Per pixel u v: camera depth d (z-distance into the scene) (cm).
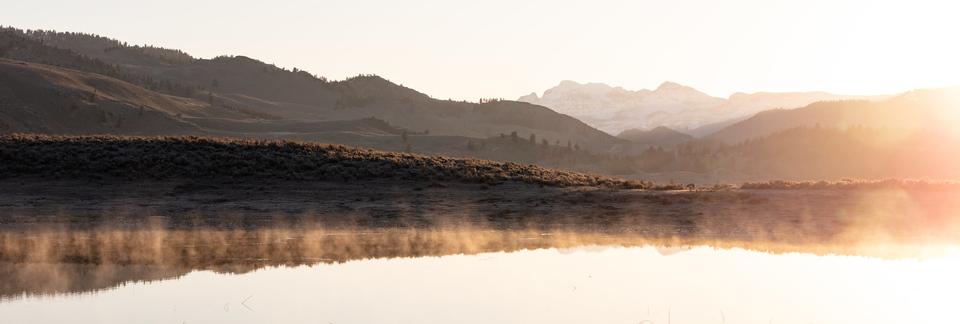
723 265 2203
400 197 4200
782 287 1872
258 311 1606
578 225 3309
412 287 1864
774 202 3712
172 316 1566
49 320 1532
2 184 4362
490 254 2489
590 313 1573
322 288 1866
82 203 3969
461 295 1775
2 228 3130
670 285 1883
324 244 2742
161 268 2189
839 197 3784
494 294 1789
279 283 1931
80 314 1587
